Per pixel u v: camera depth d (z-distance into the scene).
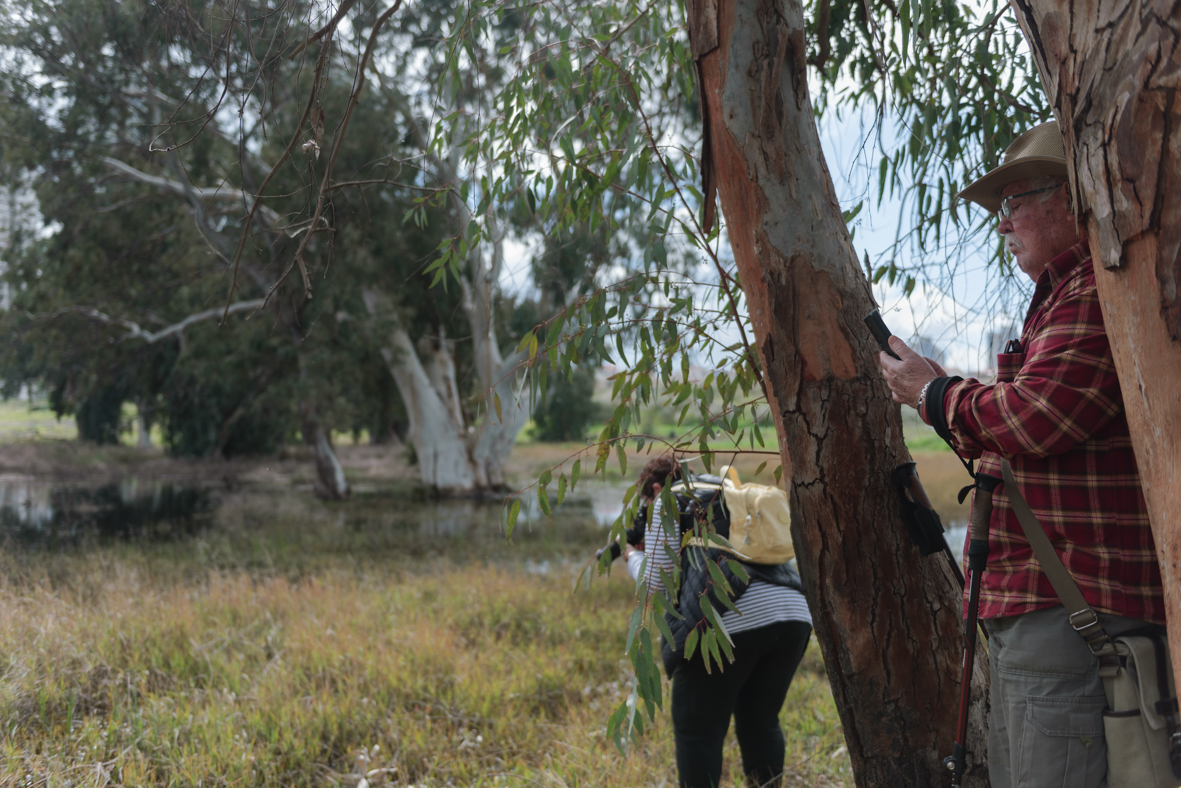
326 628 5.38
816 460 1.69
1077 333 1.32
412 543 12.34
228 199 14.53
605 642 5.57
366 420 26.30
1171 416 0.97
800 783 3.20
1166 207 0.95
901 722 1.70
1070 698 1.36
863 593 1.68
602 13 2.83
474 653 5.02
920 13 2.17
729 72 1.69
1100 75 1.01
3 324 16.92
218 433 29.48
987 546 1.47
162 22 2.53
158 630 5.05
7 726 3.46
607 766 3.22
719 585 2.10
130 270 17.42
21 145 13.70
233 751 3.35
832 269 1.69
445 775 3.38
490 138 2.53
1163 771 1.27
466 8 2.47
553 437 38.28
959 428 1.43
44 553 9.80
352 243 13.13
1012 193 1.53
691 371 2.32
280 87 7.99
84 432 31.70
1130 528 1.34
